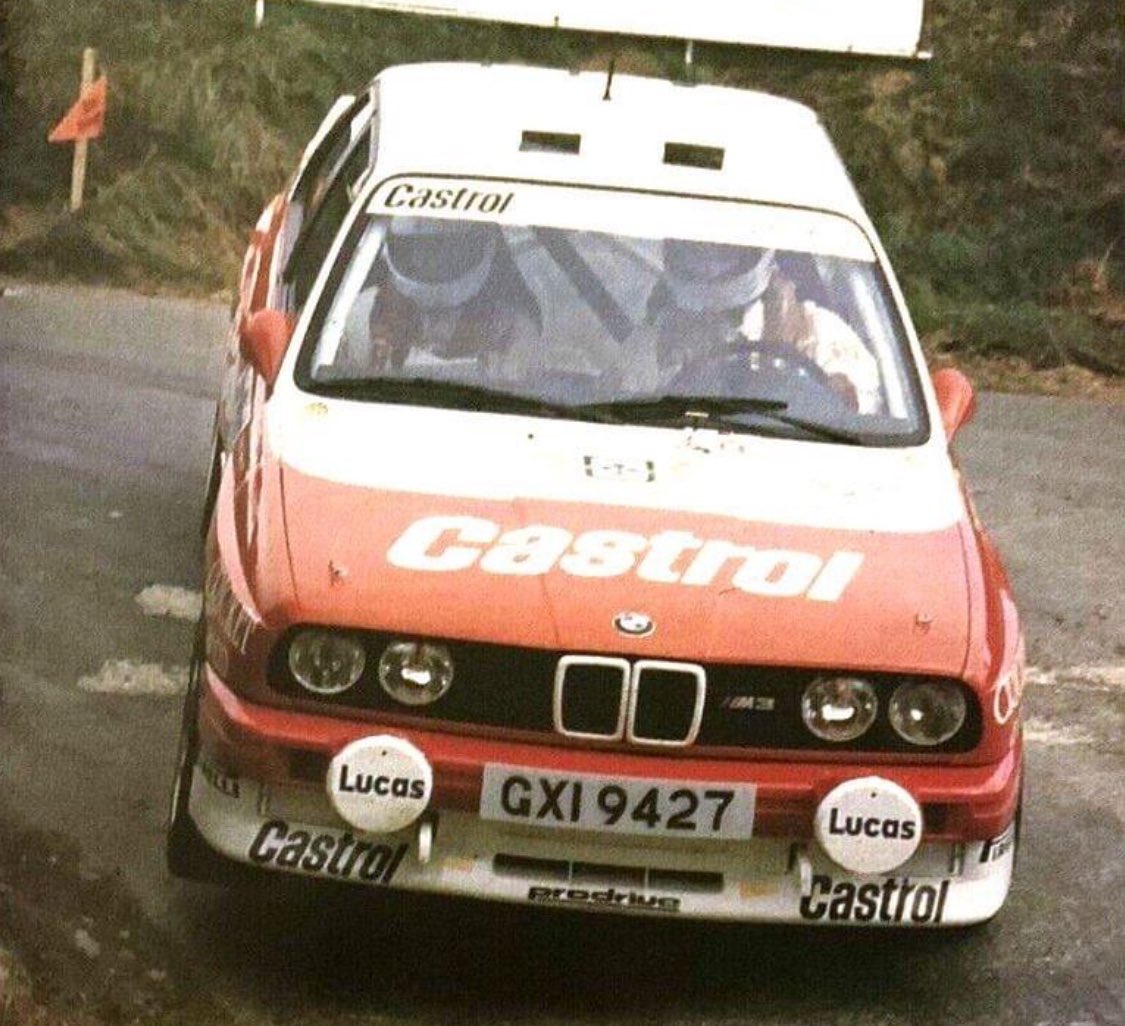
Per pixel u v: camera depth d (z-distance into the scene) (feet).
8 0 59.77
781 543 21.42
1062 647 32.89
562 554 20.77
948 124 63.57
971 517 22.91
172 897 22.66
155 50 61.05
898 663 20.12
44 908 21.52
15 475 36.17
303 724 19.99
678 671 19.88
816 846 20.17
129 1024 19.81
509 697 19.94
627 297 24.18
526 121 26.27
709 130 26.61
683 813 19.86
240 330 27.53
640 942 22.67
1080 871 25.09
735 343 24.00
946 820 20.25
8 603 30.50
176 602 31.22
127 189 56.24
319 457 22.07
